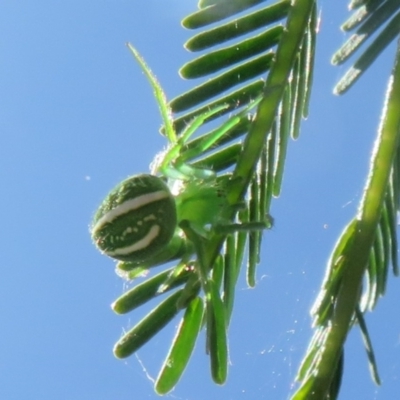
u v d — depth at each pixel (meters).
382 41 0.14
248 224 0.14
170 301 0.14
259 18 0.14
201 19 0.14
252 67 0.14
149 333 0.14
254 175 0.14
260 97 0.14
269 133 0.14
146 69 0.14
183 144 0.14
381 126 0.13
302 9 0.14
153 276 0.14
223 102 0.14
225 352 0.13
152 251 0.14
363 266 0.13
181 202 0.14
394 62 0.14
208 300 0.13
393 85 0.13
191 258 0.14
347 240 0.13
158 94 0.14
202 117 0.14
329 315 0.13
